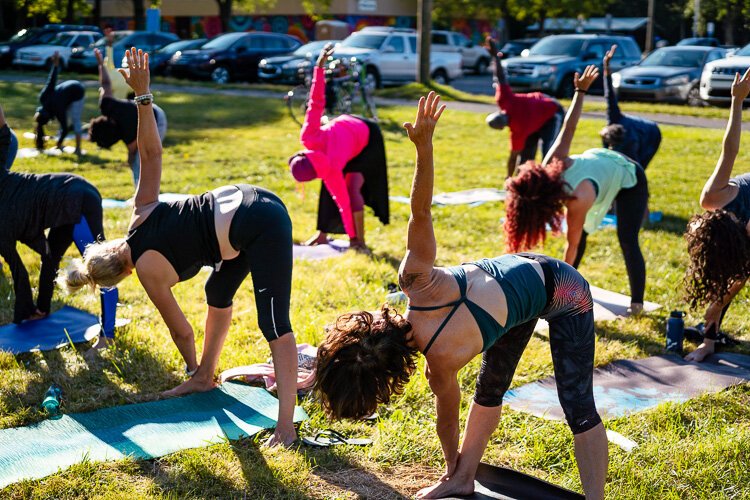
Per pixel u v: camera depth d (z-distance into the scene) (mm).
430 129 2816
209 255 4102
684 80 19875
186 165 11836
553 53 23078
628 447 4035
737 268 4609
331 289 6418
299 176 7133
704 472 3787
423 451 4000
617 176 5711
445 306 3078
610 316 6062
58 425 4121
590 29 42938
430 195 2895
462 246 7969
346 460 3881
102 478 3625
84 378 4699
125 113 8414
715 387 4820
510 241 5219
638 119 8250
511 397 4660
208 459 3801
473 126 16391
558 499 3498
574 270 3348
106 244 4223
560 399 3342
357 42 24312
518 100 9797
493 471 3730
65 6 35156
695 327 5738
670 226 8789
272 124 16359
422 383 4637
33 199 5215
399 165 12227
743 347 5527
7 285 6324
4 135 5219
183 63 24297
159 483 3605
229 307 4504
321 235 7992
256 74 25000
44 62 25391
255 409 4371
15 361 4867
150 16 25906
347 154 7191
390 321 3027
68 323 5566
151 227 4094
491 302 3102
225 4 32500
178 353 5047
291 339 4055
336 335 2973
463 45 32594
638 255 6035
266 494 3564
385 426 4188
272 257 4008
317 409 4336
